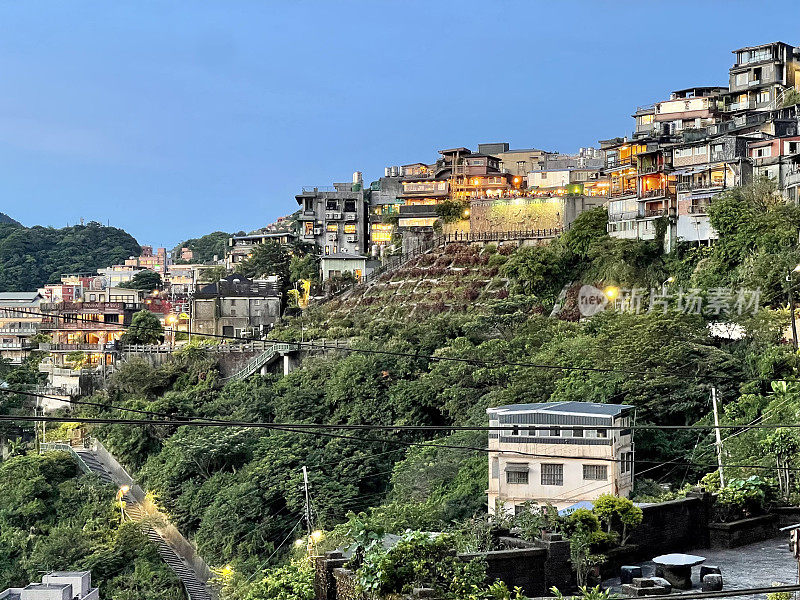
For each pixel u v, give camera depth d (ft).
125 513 253.44
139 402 305.32
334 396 272.72
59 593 176.86
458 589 57.06
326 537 171.32
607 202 359.66
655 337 220.02
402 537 61.57
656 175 331.36
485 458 200.13
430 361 276.00
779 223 270.46
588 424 167.43
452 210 416.46
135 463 290.15
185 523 243.60
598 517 70.64
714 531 76.43
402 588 57.26
